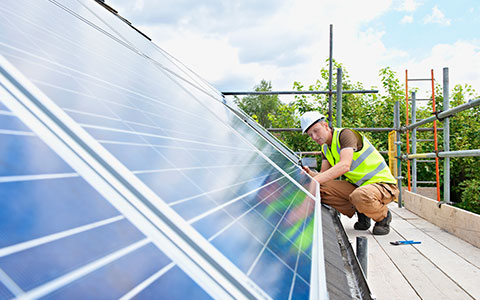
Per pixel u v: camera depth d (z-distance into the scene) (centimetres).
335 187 423
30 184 44
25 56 85
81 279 36
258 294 57
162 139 107
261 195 122
